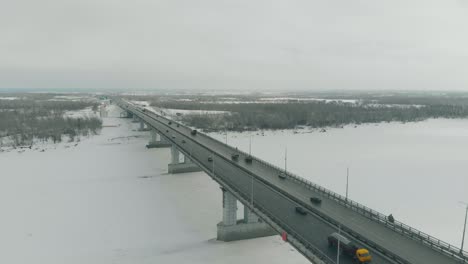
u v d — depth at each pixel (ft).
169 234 187.01
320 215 139.74
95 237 183.01
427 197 245.04
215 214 215.72
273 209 144.77
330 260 101.35
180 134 351.67
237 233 181.27
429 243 115.14
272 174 200.75
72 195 251.60
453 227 193.67
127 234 186.80
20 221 203.92
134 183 282.36
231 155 248.11
